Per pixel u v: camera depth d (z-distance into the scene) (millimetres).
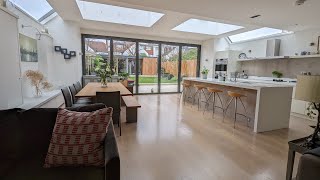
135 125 3896
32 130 1659
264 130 3715
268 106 3705
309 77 1631
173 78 8805
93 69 7250
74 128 1519
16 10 3494
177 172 2191
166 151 2729
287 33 6035
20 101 3053
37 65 4578
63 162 1471
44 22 5422
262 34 6918
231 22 5277
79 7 4664
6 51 2605
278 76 6258
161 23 5746
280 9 3670
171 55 8609
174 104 6219
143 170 2215
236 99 4254
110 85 4941
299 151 1732
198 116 4727
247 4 3473
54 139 1507
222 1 3363
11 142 1600
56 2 4141
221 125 4035
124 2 3633
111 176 1179
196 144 2996
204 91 5707
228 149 2846
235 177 2123
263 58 6375
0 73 2469
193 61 9109
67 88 3527
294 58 5832
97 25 6305
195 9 3850
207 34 7348
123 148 2797
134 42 7793
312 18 4258
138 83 8102
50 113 1733
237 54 7707
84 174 1385
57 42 5832
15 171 1406
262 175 2176
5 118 1624
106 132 1573
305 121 4562
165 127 3805
